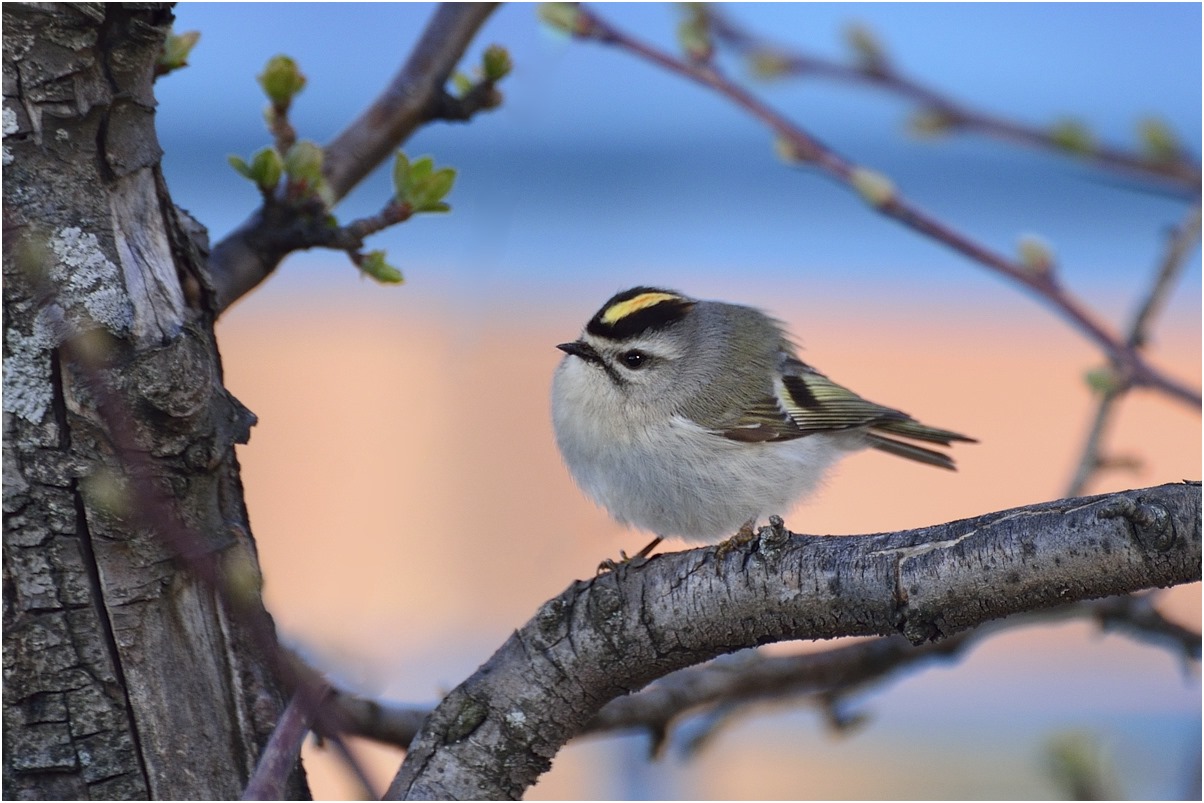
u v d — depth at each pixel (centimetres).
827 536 706
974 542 644
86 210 697
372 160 1039
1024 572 626
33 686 671
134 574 685
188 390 680
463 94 1054
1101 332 784
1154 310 821
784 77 813
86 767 675
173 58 910
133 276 707
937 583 648
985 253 790
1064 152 743
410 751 750
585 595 750
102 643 681
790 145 815
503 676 751
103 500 671
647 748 1078
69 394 673
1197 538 589
